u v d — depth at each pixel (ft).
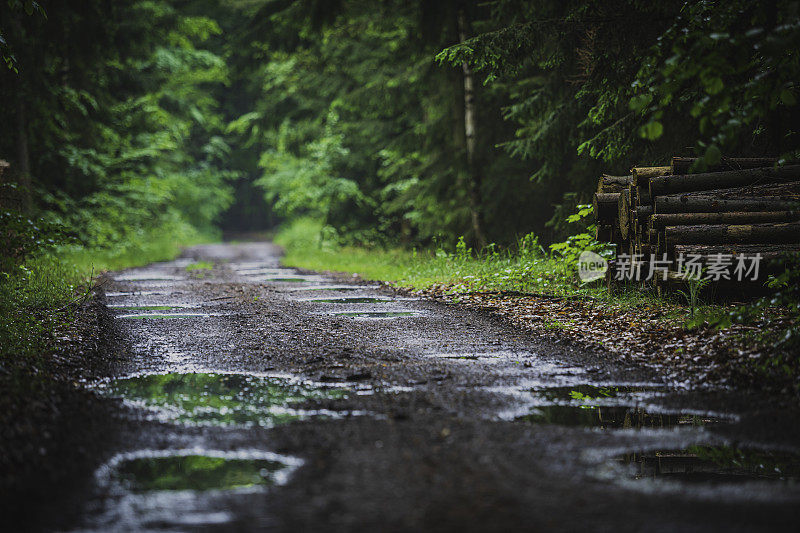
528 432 25.32
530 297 57.93
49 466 22.39
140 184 138.10
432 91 102.89
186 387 32.91
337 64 121.19
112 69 127.03
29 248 40.93
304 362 37.96
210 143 245.45
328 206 144.36
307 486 20.43
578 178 79.10
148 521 18.39
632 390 31.65
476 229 97.50
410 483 20.51
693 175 51.70
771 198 48.93
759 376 32.19
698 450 24.18
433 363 37.04
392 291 71.51
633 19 60.70
